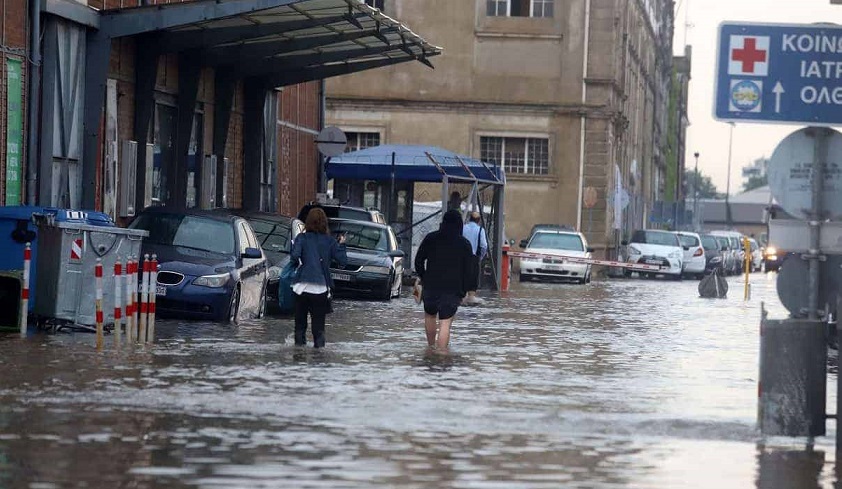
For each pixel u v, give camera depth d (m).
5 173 31.16
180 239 31.61
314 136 62.31
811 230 17.44
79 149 35.19
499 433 16.28
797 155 17.50
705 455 15.32
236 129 49.91
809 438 16.69
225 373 20.98
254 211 41.09
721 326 37.88
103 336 25.98
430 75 82.50
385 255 44.94
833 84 17.33
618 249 86.12
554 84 82.12
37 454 13.87
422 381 21.12
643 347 29.58
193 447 14.52
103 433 15.20
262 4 35.56
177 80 42.09
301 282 25.89
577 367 24.48
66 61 34.03
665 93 162.50
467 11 82.25
